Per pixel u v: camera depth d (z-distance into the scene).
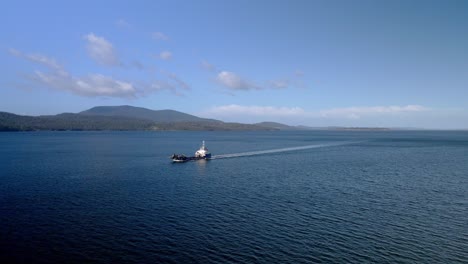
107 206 60.09
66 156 144.38
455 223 51.56
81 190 73.25
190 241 43.94
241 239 44.62
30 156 143.62
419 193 70.94
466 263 38.62
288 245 42.84
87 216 54.12
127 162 124.19
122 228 48.62
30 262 38.47
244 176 92.50
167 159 134.88
